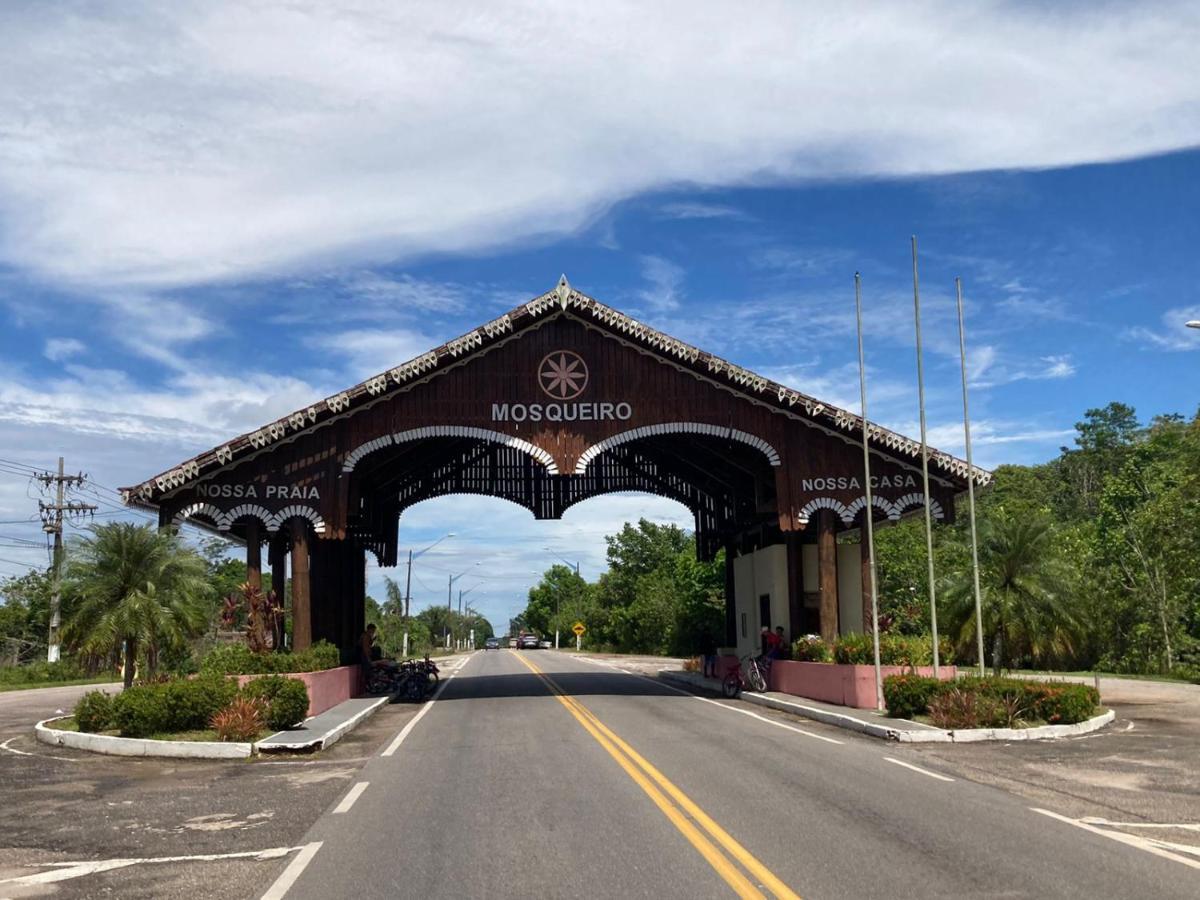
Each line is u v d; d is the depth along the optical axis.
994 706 17.17
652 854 8.27
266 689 17.58
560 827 9.45
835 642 24.31
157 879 7.87
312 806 10.96
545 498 36.00
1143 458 51.75
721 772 12.80
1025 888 7.18
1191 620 43.25
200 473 24.38
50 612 46.84
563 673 41.84
